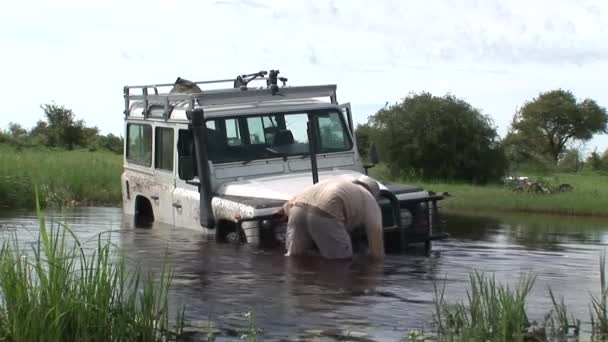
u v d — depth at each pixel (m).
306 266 8.59
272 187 10.21
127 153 13.41
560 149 84.69
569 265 9.09
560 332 6.13
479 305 6.36
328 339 5.84
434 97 41.72
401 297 7.14
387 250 9.98
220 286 7.55
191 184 10.73
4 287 5.95
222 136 10.80
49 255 6.20
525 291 6.58
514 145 75.25
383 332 6.03
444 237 10.27
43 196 16.81
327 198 9.01
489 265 8.96
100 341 5.82
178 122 11.29
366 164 11.61
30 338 5.60
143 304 6.09
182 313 6.34
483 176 41.09
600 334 6.09
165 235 10.78
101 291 5.97
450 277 8.12
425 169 41.66
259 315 6.50
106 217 13.50
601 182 38.28
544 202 21.12
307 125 10.19
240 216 9.74
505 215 18.56
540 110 83.88
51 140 43.59
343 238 9.03
